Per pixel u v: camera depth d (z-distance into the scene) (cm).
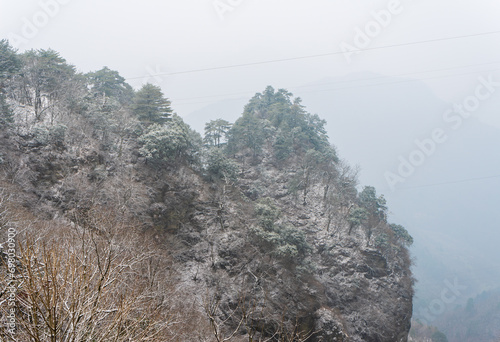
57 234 2728
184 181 6359
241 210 6381
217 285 4588
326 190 8088
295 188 8069
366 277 6794
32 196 4359
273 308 4906
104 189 4772
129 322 1159
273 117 10794
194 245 5550
